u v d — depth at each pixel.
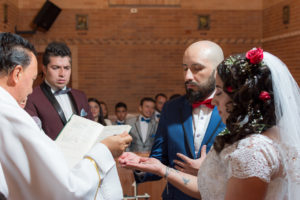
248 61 1.44
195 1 9.23
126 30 9.23
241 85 1.42
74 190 1.42
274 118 1.43
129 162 1.98
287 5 8.12
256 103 1.42
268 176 1.32
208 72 2.11
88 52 9.18
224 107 1.51
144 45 9.27
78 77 9.20
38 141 1.42
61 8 9.06
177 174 1.94
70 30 9.11
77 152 1.83
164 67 9.30
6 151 1.40
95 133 1.95
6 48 1.50
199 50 2.12
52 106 2.78
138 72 9.28
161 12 9.23
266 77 1.41
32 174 1.41
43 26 8.70
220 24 9.30
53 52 2.83
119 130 1.94
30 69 1.56
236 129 1.46
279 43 8.50
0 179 1.39
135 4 9.19
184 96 2.31
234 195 1.34
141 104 6.14
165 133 2.29
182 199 2.11
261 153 1.33
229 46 9.31
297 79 7.81
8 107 1.43
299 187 1.41
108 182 1.61
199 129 2.18
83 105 3.05
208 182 1.56
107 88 9.25
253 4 9.27
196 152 2.16
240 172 1.33
